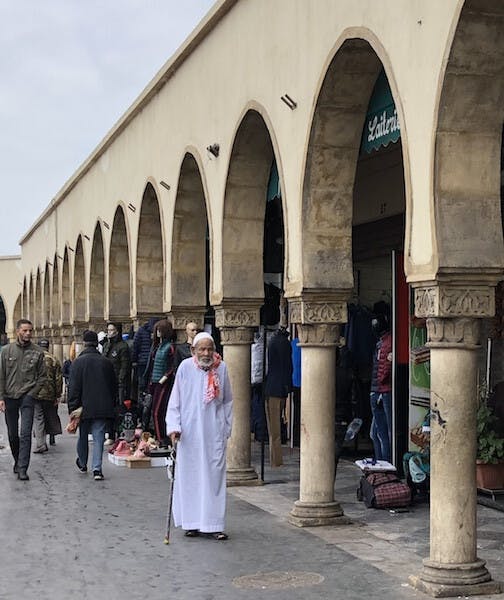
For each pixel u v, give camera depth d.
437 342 7.58
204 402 9.41
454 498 7.50
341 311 10.30
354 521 10.28
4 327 57.88
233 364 12.95
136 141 19.52
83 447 14.20
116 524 10.18
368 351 14.93
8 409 13.60
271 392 14.40
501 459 10.99
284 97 10.56
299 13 10.41
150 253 19.33
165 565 8.37
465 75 7.36
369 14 8.70
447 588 7.33
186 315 16.39
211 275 13.50
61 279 31.52
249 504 11.46
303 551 8.90
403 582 7.75
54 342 34.09
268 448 16.64
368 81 9.70
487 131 7.54
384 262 15.27
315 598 7.29
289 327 16.33
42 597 7.40
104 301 23.50
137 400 17.30
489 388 11.77
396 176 14.05
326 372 10.30
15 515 10.72
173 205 16.31
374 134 10.12
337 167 10.16
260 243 13.05
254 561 8.51
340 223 10.25
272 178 13.29
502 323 11.60
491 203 7.56
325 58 9.63
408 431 12.20
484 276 7.54
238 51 12.60
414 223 7.86
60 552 8.89
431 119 7.59
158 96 17.52
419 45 7.79
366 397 15.05
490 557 8.57
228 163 12.91
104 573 8.11
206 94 14.17
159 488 12.66
